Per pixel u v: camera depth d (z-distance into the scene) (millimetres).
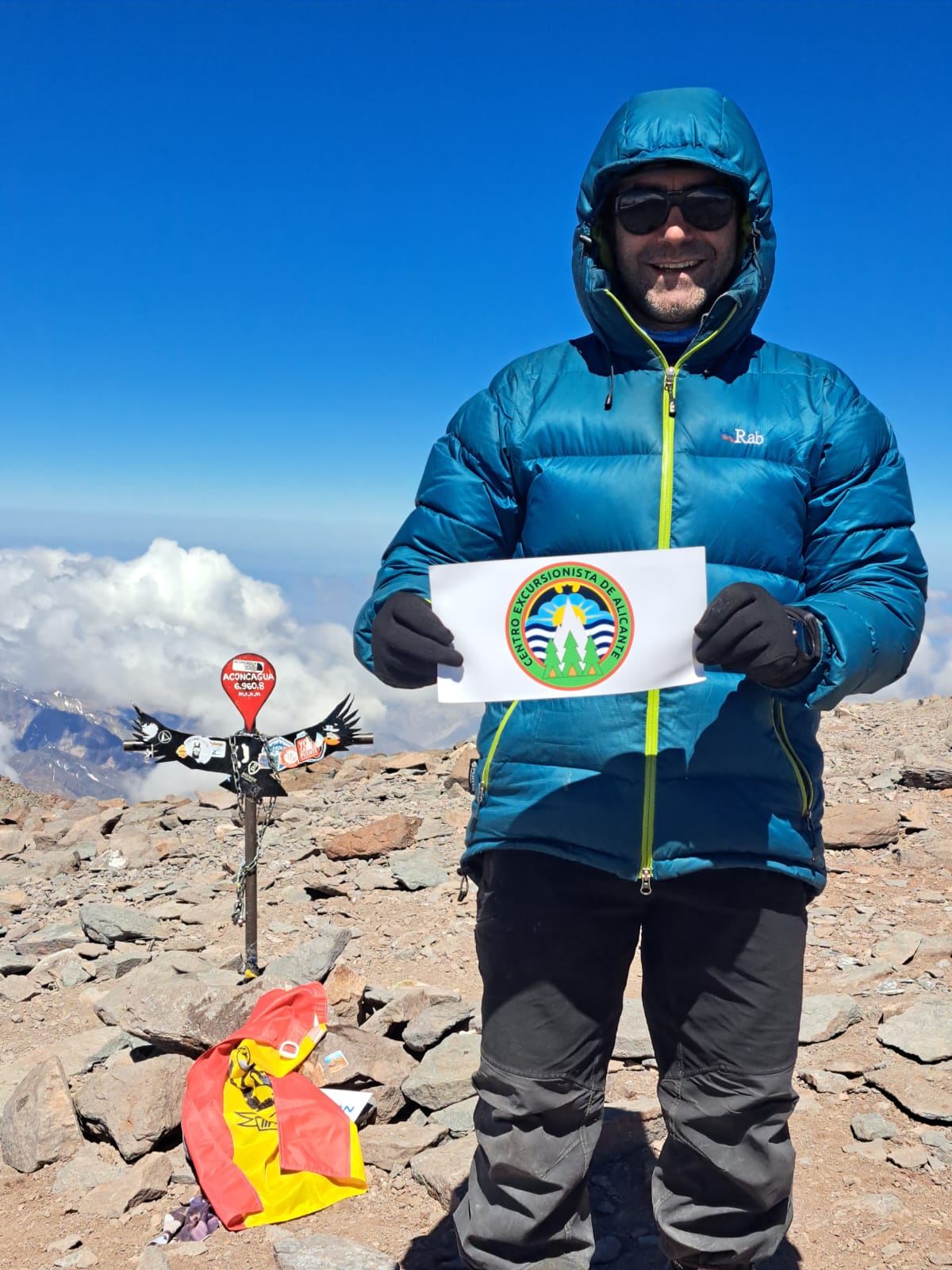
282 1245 1732
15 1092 2193
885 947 2826
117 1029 2689
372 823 4219
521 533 1422
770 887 1276
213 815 5438
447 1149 2000
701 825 1262
